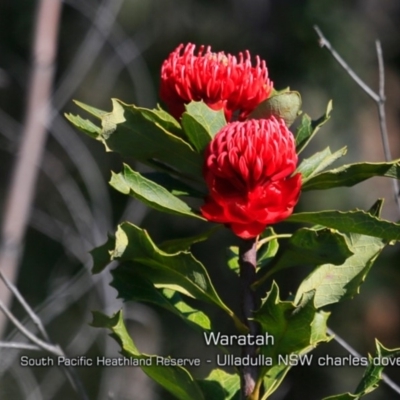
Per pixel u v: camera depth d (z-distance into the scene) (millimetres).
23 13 11430
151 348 10883
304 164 3584
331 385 10875
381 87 4652
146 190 3381
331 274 3607
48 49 7801
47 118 7836
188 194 3588
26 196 7664
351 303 10984
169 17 11625
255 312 3209
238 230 3361
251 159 3258
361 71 11398
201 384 3871
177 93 3535
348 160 10984
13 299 11062
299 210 10664
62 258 11539
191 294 3465
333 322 11133
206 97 3527
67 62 11617
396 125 11555
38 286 11469
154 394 9812
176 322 11297
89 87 11312
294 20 11359
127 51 10758
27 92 7805
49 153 11492
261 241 3596
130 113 3400
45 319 8438
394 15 11859
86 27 11664
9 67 11367
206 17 11742
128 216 9297
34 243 11625
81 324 10602
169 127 3465
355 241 3654
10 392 9312
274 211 3328
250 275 3527
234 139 3281
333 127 11000
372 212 3434
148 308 11086
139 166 9148
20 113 11406
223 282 11422
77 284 9078
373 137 11336
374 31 11703
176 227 11750
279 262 3373
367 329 11008
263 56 11453
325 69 11180
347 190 10711
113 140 3445
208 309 10703
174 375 3535
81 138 11727
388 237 3223
